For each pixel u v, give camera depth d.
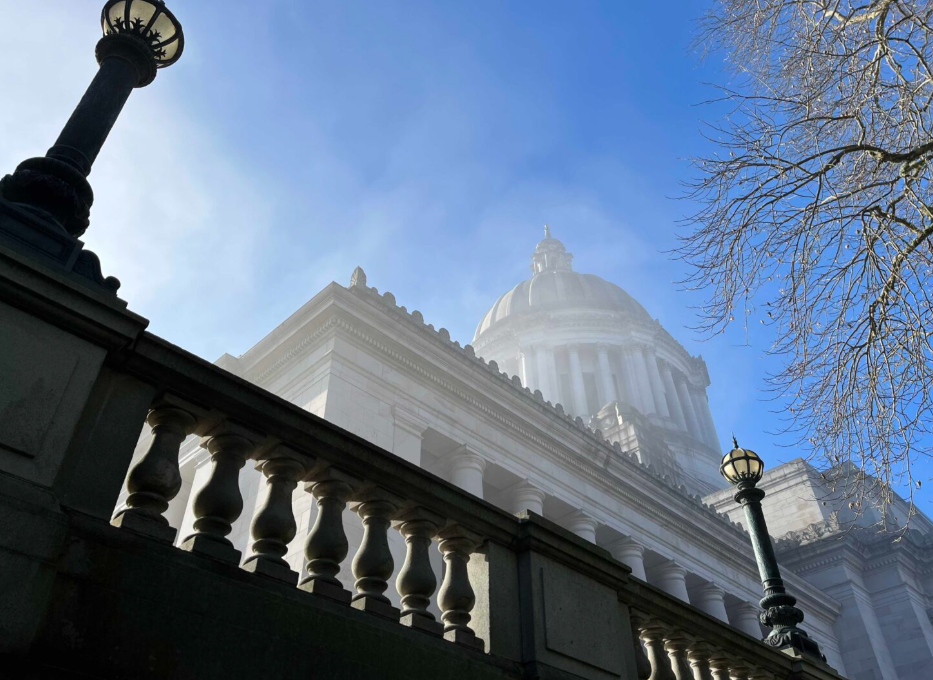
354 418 22.34
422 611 6.46
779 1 12.38
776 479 49.97
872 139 11.93
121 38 6.77
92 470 4.87
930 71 11.20
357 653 5.49
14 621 3.96
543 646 6.90
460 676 6.12
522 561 7.41
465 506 7.10
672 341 80.50
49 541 4.27
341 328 23.80
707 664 9.27
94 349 5.12
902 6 11.68
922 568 44.53
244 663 4.81
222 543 5.28
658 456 50.62
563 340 75.94
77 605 4.29
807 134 12.28
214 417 5.74
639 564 30.38
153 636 4.50
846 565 42.97
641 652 8.32
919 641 40.34
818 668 10.78
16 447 4.44
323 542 6.00
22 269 4.91
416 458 23.50
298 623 5.25
